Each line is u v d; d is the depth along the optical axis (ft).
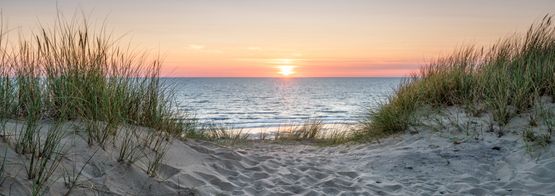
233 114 89.56
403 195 13.64
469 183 14.85
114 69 14.90
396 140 21.79
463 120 21.68
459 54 28.55
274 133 32.55
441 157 17.72
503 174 15.56
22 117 12.44
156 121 16.01
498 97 21.36
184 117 19.49
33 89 12.57
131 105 15.33
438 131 21.21
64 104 12.64
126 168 11.48
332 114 86.33
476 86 23.79
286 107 114.93
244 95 195.62
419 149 19.19
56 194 9.25
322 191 13.76
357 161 18.76
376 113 26.76
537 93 20.93
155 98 16.17
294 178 14.92
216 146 17.11
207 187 12.21
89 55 14.14
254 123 62.69
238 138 26.21
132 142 12.84
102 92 13.71
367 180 15.38
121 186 10.67
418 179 15.61
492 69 24.81
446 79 25.64
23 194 8.78
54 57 13.39
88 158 11.19
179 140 15.84
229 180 13.60
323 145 25.18
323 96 186.80
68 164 10.55
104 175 10.78
